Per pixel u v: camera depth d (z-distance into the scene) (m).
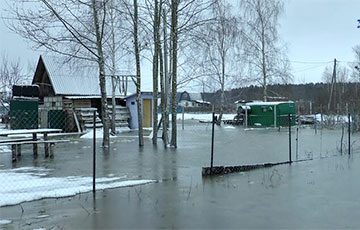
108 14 18.22
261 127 29.64
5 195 6.85
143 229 5.11
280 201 6.55
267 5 32.47
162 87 16.59
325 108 39.78
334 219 5.50
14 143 11.01
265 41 32.78
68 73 27.25
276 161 11.32
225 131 25.05
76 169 9.86
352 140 17.77
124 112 27.03
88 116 24.77
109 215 5.72
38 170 9.73
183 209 6.05
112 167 10.17
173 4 14.75
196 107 61.97
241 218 5.57
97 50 15.05
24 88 25.22
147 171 9.55
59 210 6.01
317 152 13.60
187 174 9.15
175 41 14.95
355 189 7.47
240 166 9.64
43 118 25.48
